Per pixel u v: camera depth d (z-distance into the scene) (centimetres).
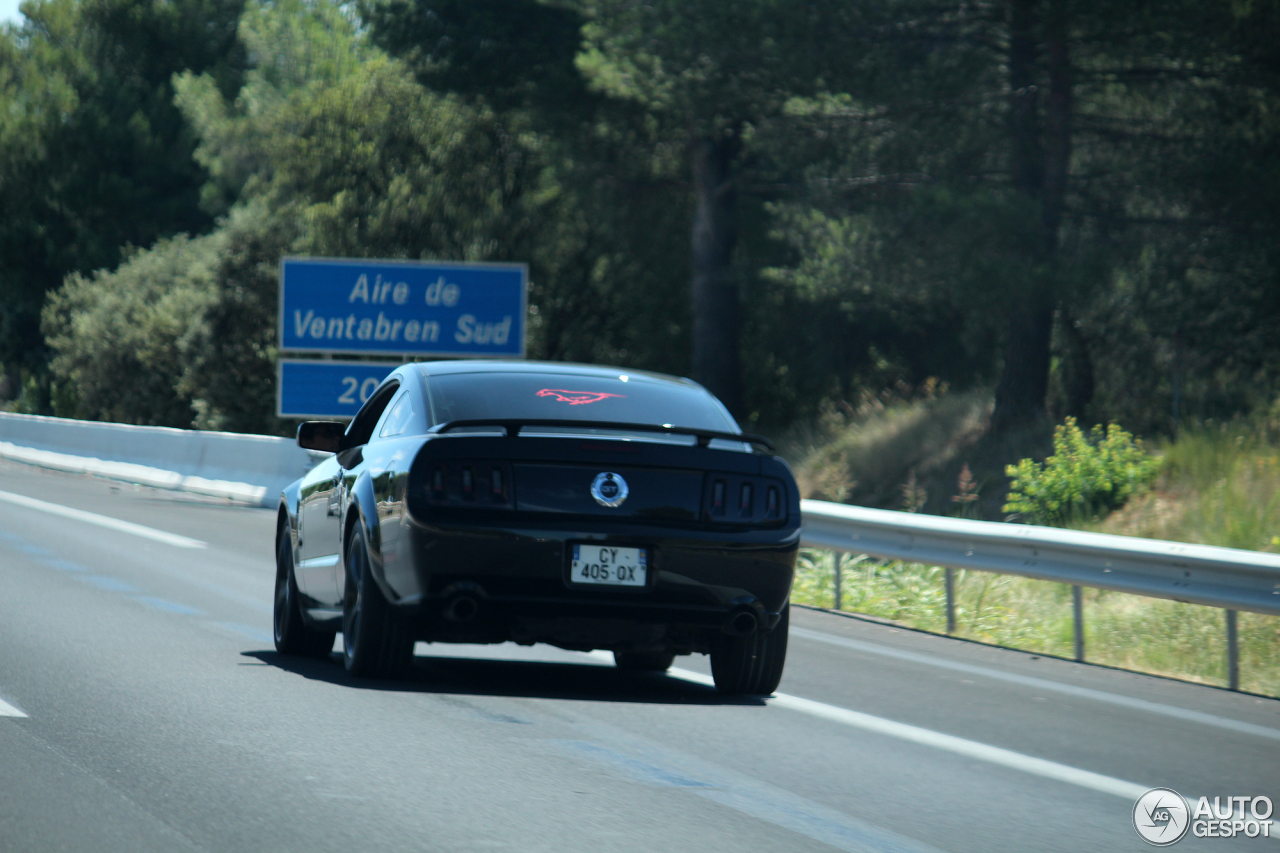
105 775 1171
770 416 8112
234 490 5328
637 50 5278
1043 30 4538
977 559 2434
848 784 1263
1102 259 4662
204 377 9331
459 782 1195
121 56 15350
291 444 5116
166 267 10750
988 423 5031
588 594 1570
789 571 1634
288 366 5709
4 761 1205
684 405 1742
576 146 7094
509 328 5853
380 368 5766
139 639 1923
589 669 1916
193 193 13888
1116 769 1383
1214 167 4709
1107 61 4812
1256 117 4784
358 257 8362
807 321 7825
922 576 2845
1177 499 3472
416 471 1560
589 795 1173
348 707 1498
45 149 13288
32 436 7044
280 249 9181
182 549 3281
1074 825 1157
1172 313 4844
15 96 14100
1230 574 2016
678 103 5362
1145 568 2145
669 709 1595
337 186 8594
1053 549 2283
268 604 2386
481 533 1545
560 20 6900
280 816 1069
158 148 13700
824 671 1942
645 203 7400
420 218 8375
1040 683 1919
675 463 1602
